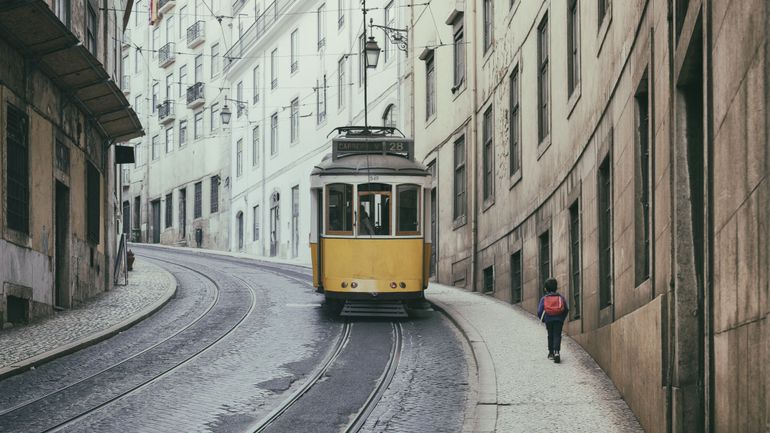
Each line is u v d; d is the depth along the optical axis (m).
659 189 8.55
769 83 4.51
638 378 9.37
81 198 21.17
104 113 22.00
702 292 7.43
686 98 7.65
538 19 18.75
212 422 10.09
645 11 9.47
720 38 5.68
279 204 47.06
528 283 19.48
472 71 24.94
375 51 26.91
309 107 43.78
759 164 4.74
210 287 26.47
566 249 16.02
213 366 13.59
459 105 26.30
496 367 13.08
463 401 11.38
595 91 13.55
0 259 15.34
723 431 5.73
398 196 19.66
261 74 50.38
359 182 19.62
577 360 13.45
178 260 40.00
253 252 50.66
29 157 17.03
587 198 14.18
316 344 15.92
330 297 19.38
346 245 19.47
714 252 6.00
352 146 20.44
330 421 10.30
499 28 22.59
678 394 7.39
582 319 14.68
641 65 9.76
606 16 12.57
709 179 6.05
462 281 25.95
